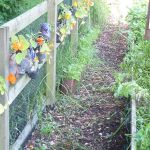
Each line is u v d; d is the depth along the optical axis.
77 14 6.72
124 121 4.87
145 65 6.28
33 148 4.50
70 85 5.93
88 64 7.19
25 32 4.28
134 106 4.79
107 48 8.55
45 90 5.39
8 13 6.36
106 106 5.70
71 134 4.89
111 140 4.76
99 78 6.78
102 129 5.04
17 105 4.28
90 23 9.21
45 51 4.45
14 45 3.51
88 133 4.95
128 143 4.34
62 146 4.62
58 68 5.88
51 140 4.73
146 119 4.61
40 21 4.84
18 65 3.79
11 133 4.11
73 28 6.89
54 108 5.46
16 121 4.28
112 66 7.49
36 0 6.86
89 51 7.56
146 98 5.00
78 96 5.99
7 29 3.31
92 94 6.11
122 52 8.34
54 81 5.40
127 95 5.00
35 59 4.17
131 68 6.18
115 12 11.50
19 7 6.45
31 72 4.14
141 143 3.92
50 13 5.09
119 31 9.28
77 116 5.36
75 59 6.79
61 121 5.19
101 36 9.37
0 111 3.35
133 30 8.63
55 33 5.16
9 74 3.48
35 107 4.91
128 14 9.92
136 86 4.98
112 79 6.76
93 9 9.49
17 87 3.81
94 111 5.54
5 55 3.33
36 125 4.90
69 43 6.88
